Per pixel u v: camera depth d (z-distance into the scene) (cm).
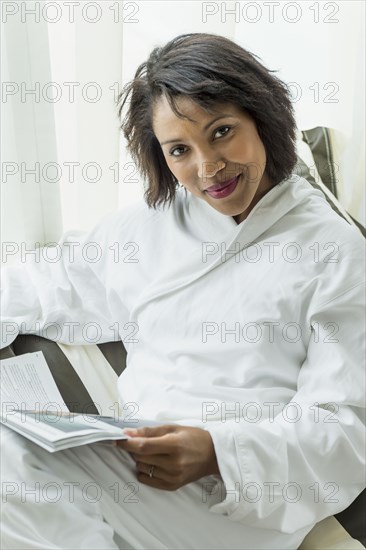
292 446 117
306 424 120
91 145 181
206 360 130
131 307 149
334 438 119
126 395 138
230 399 126
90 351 158
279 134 127
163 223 147
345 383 121
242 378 126
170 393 130
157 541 115
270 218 131
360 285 124
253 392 125
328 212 133
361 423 123
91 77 174
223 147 121
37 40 169
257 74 124
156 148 136
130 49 183
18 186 182
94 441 103
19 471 106
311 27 199
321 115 208
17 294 159
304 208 133
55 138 180
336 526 127
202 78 118
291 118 130
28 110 175
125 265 151
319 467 120
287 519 118
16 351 154
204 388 128
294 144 131
